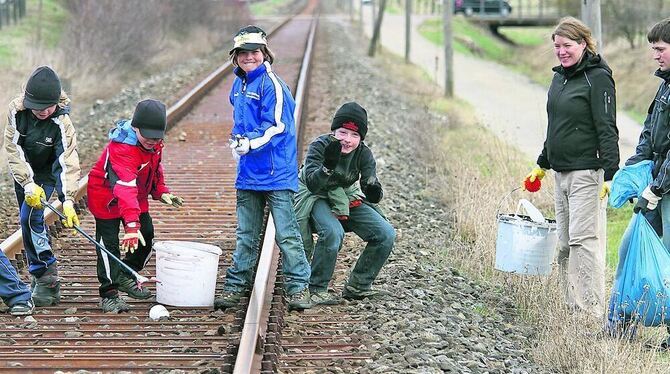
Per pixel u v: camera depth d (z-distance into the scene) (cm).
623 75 5919
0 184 2234
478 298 1530
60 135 1255
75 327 1255
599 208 1357
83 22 4722
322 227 1369
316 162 1344
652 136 1314
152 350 1163
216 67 5731
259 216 1347
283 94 1276
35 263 1331
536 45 10088
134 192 1242
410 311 1379
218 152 2695
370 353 1185
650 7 6669
